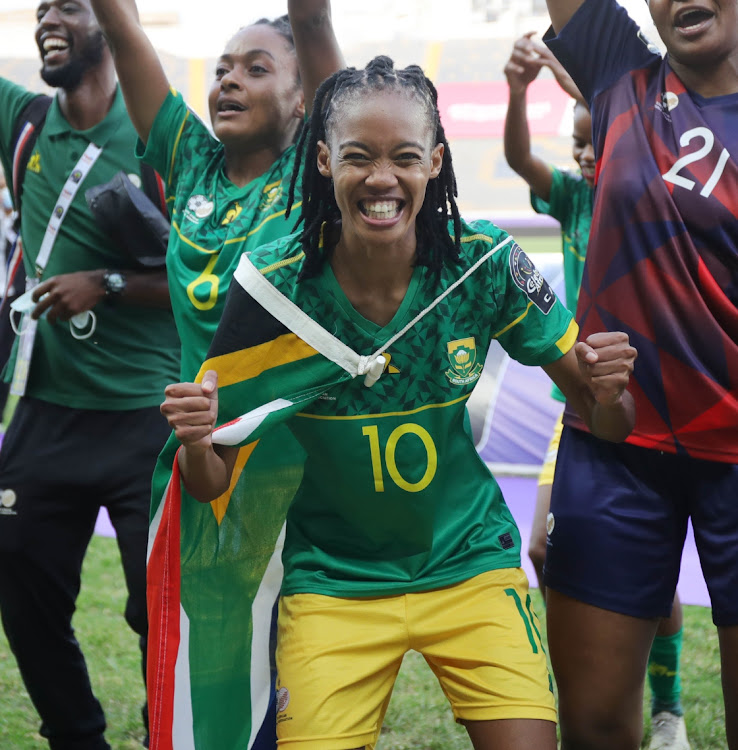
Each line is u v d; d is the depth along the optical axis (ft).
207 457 22.11
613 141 26.68
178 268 29.35
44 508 33.22
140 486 33.14
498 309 23.82
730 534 25.49
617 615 25.86
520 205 160.25
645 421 25.98
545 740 22.50
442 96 173.88
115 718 37.86
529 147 41.22
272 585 25.93
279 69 29.86
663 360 25.61
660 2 25.64
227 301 23.30
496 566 24.68
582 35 27.86
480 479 25.70
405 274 23.06
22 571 32.78
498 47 179.32
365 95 21.29
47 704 33.06
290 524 25.68
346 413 23.50
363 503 24.08
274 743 25.30
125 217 32.58
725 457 25.45
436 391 23.62
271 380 23.17
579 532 26.27
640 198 25.76
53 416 33.76
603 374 22.62
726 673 25.82
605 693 25.94
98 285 33.09
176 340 35.06
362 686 23.61
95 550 59.41
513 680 23.09
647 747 35.94
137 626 32.83
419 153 21.43
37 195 35.29
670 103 26.25
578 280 41.16
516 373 82.17
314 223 22.70
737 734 26.08
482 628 23.86
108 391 33.47
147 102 31.22
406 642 24.06
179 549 22.54
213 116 30.42
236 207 29.71
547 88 168.45
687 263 25.34
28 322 34.14
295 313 22.89
